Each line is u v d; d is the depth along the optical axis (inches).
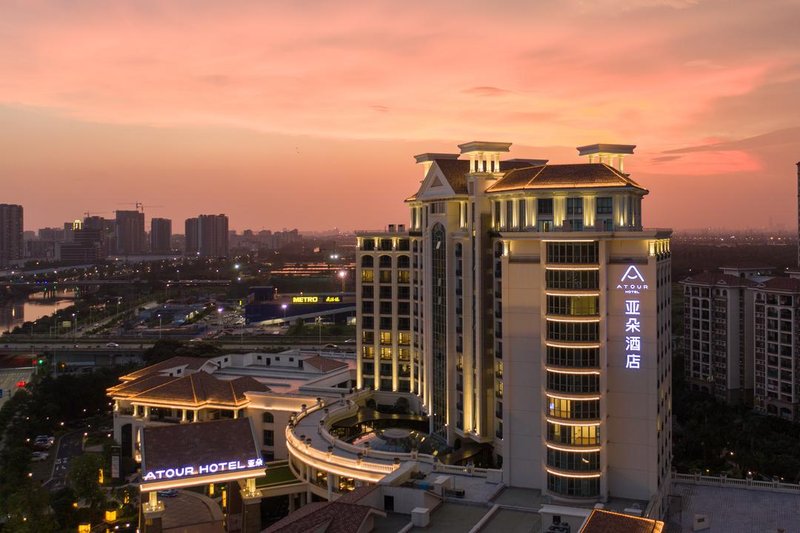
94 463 4606.3
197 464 4109.3
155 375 6373.0
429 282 5142.7
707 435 5900.6
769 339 7283.5
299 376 6496.1
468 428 4685.0
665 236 3745.1
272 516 4510.3
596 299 3595.0
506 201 4286.4
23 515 4124.0
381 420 5585.6
